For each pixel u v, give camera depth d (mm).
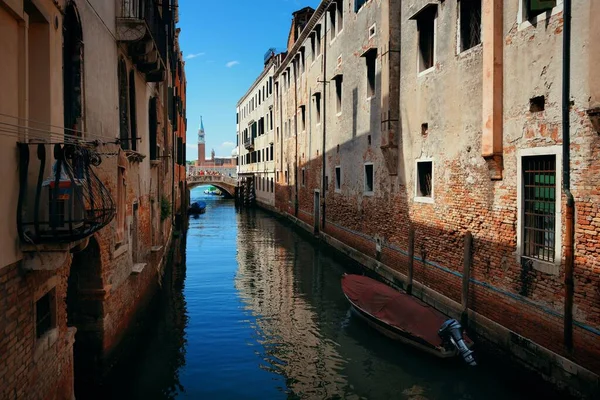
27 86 4262
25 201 4207
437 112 10219
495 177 8133
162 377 8070
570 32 6496
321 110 21062
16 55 4141
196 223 30781
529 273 7371
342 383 7844
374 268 14062
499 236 8117
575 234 6461
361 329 10281
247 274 15906
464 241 9055
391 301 9688
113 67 7766
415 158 11312
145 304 10633
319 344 9516
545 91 7051
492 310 8297
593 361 6137
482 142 8289
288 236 24719
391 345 9242
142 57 9648
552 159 7059
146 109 11570
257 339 9836
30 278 4336
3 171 3824
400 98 12141
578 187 6402
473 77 8844
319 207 22125
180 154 29156
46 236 4227
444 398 7285
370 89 14820
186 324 10797
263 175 40094
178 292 13594
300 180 26281
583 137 6309
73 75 5922
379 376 8055
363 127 15258
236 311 11766
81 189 4422
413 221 11461
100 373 6824
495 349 8102
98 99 6797
